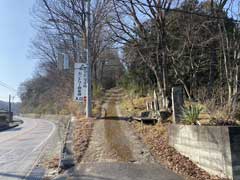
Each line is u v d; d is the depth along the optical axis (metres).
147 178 9.43
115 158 11.84
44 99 83.31
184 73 21.25
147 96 29.28
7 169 12.27
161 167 10.55
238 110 12.22
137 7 28.11
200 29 19.84
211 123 10.62
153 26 19.92
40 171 11.65
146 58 20.22
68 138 15.93
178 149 11.94
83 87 22.95
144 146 13.29
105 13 26.36
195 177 9.37
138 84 32.31
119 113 23.81
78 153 12.70
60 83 51.28
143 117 18.25
